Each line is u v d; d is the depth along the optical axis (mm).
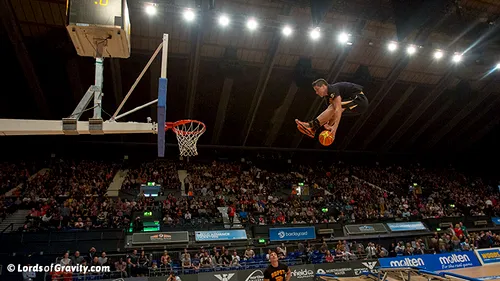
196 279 15422
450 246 21891
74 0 5586
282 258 18281
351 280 12195
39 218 18781
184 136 12430
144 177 26281
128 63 24609
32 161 27594
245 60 26266
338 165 36469
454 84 32719
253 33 24125
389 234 24219
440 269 19062
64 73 24266
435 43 27609
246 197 24984
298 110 31859
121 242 18516
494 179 39156
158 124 6113
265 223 22641
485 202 31297
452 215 28812
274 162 34000
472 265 19672
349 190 30172
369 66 28859
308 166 35406
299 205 25531
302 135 33969
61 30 21438
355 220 24906
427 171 39031
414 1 22484
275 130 33156
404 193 32531
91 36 5703
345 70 29047
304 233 22219
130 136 30172
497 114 37375
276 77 28406
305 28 22328
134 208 20969
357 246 20766
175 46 24031
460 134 39250
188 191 25875
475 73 31125
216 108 29906
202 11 20609
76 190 22703
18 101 25562
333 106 4250
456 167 42031
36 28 21078
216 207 23281
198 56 24078
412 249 20531
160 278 14914
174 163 31016
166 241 19266
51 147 29297
